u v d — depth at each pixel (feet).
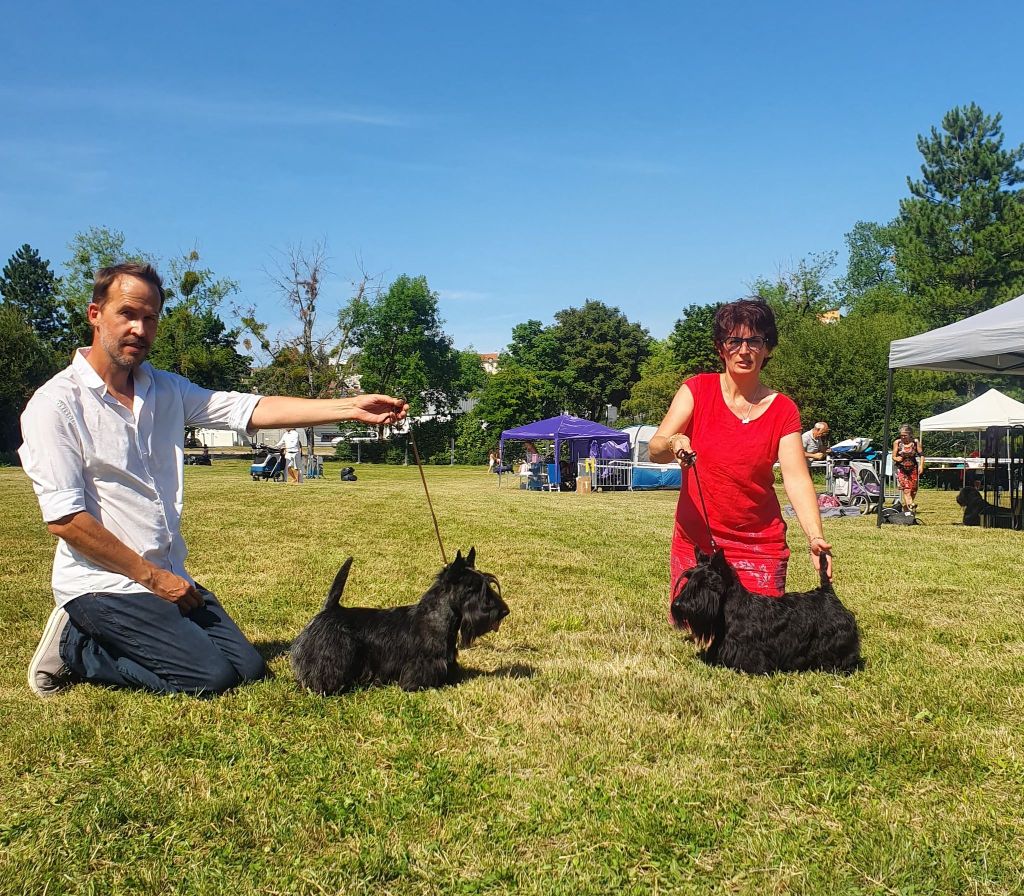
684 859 8.73
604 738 11.85
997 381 131.34
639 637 18.01
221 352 200.23
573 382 254.68
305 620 19.45
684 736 11.93
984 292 127.44
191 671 13.48
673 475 97.40
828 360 119.44
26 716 12.62
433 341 233.14
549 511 52.08
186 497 58.03
